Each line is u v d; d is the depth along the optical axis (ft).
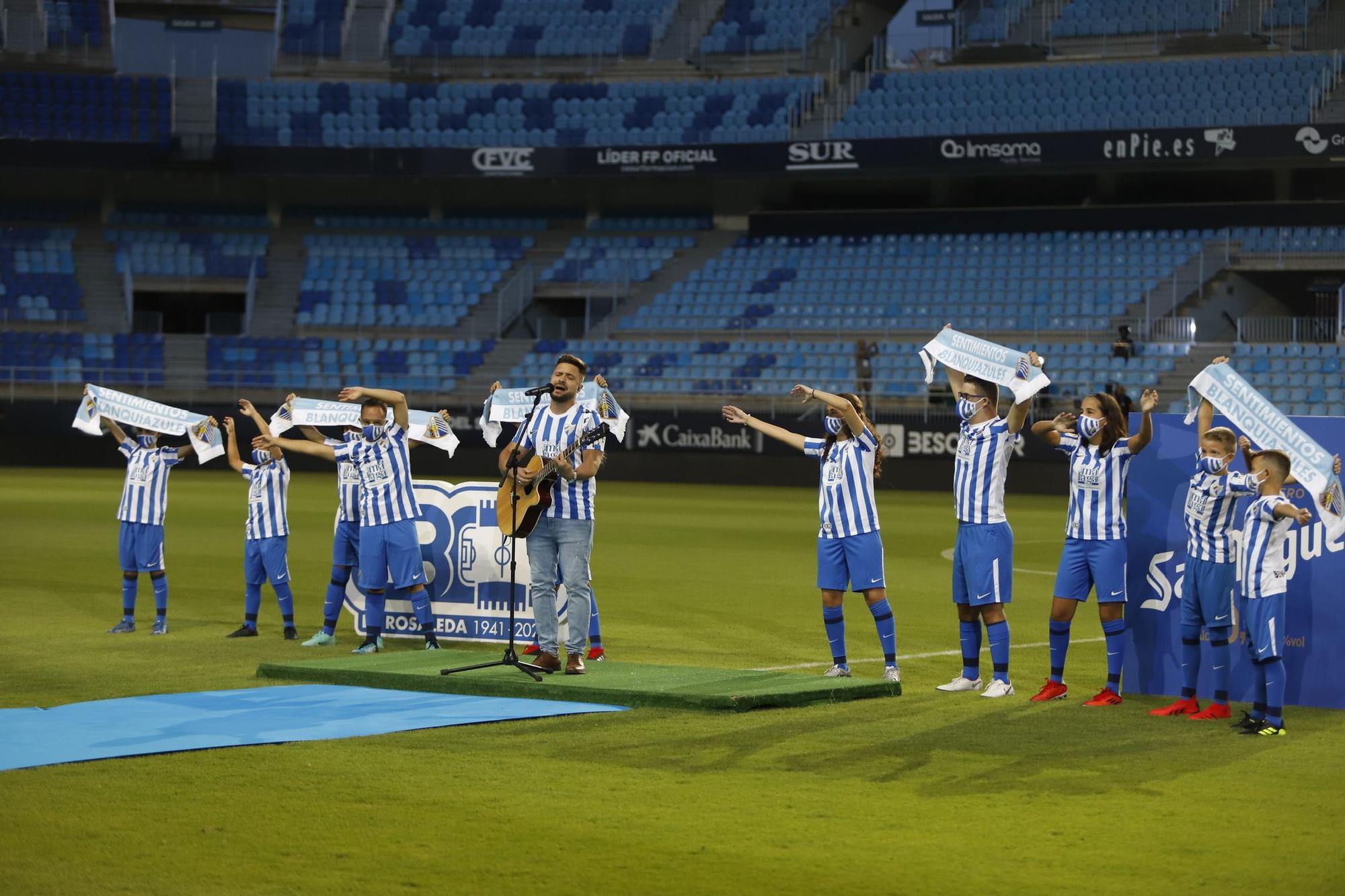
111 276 125.18
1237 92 114.52
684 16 136.56
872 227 126.31
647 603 43.83
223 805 19.29
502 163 121.90
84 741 23.04
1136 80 118.52
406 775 21.07
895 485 101.86
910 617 41.14
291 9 139.54
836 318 116.57
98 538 61.05
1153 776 21.74
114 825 18.25
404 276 127.75
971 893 16.03
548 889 15.99
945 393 105.81
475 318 123.95
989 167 112.68
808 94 126.72
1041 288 114.83
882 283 119.34
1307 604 28.53
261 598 43.16
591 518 29.96
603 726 24.93
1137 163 109.29
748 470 105.70
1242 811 19.62
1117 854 17.52
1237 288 113.70
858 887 16.20
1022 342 111.04
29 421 111.96
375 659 31.35
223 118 129.80
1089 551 28.37
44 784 20.27
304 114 130.41
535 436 29.96
